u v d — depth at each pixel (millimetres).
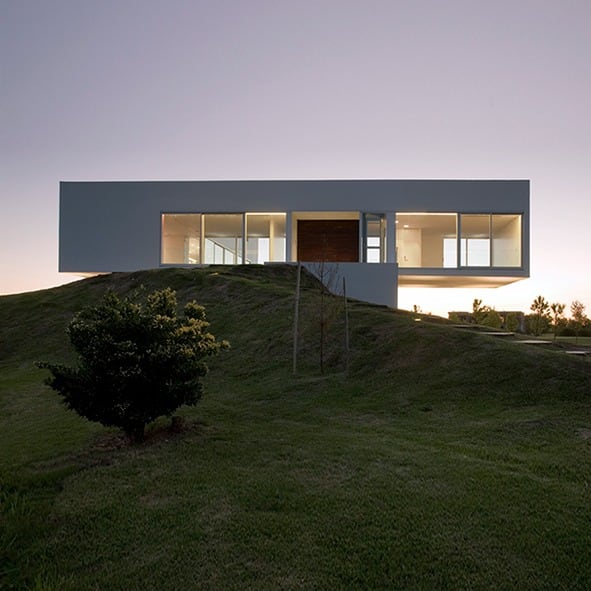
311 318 12016
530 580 3021
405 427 6449
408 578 3061
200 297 15242
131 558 3369
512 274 19688
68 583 3066
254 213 20141
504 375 7812
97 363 5773
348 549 3391
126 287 17203
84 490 4539
